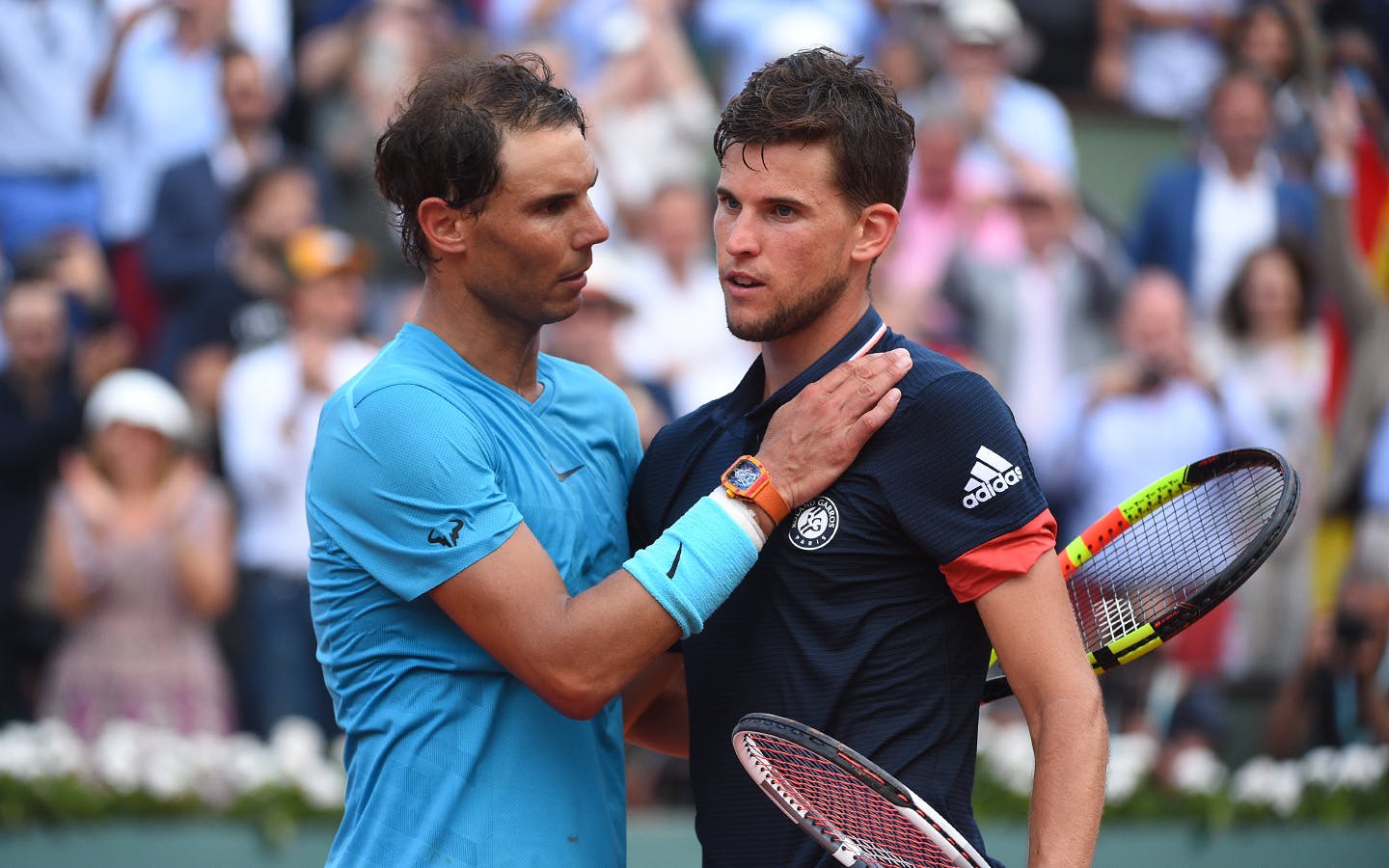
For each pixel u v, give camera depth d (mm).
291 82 31141
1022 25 35000
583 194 10242
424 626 10195
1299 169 32719
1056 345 29625
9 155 30141
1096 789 9125
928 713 9719
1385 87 34719
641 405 24969
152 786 21500
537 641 9711
